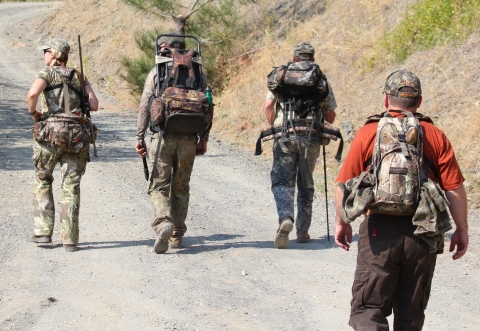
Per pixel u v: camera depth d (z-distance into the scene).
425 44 18.61
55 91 8.98
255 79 25.20
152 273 8.36
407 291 5.29
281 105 9.63
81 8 45.19
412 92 5.36
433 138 5.29
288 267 8.74
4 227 10.30
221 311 7.14
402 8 21.83
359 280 5.30
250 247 9.67
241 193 13.55
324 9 27.52
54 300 7.36
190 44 26.95
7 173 14.37
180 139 8.96
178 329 6.64
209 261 8.91
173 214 9.44
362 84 19.53
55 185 13.34
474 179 12.93
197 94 8.87
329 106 9.78
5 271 8.30
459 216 5.25
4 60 39.41
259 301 7.48
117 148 18.44
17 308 7.06
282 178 9.64
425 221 5.05
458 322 7.00
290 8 28.83
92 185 13.62
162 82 9.03
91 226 10.64
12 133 19.97
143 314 7.01
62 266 8.55
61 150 9.07
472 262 8.99
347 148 17.02
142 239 9.94
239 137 21.12
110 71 36.34
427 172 5.21
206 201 12.77
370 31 21.78
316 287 7.99
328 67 21.62
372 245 5.24
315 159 9.72
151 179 9.12
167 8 26.16
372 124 5.38
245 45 28.23
